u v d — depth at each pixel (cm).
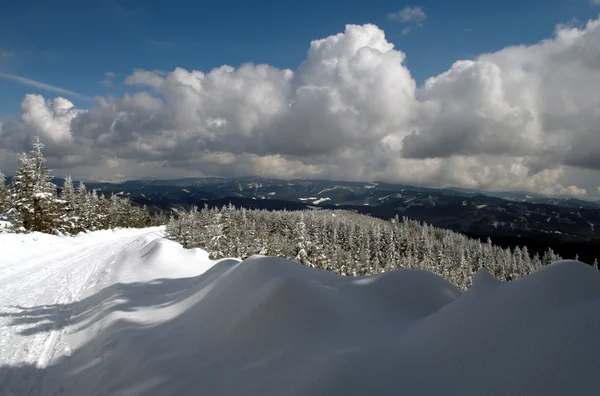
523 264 7662
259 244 4872
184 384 489
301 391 378
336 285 764
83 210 5662
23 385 586
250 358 514
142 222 9931
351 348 466
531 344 357
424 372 382
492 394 324
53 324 908
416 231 11619
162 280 1349
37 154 3966
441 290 726
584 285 407
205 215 6109
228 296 725
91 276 1648
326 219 10200
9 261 2114
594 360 307
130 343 662
